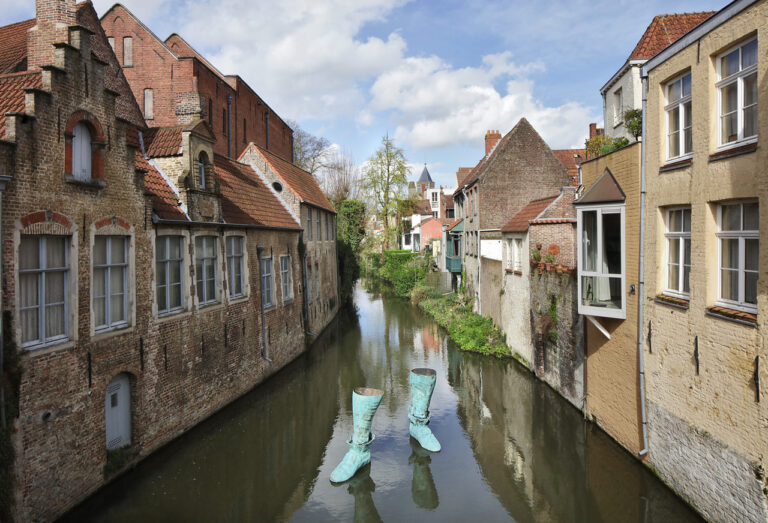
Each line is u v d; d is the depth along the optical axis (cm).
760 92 605
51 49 951
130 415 948
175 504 859
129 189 940
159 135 1231
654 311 851
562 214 1498
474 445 1119
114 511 828
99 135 864
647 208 877
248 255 1463
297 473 991
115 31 2609
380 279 4906
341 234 3472
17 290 701
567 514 831
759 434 606
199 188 1213
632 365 929
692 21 1549
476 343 1922
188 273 1137
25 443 705
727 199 669
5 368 678
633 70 1529
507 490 920
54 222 765
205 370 1198
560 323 1300
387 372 1706
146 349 980
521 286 1631
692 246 743
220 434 1155
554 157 2444
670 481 812
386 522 816
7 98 835
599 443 1034
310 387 1535
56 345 770
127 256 939
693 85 742
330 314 2675
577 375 1202
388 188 4941
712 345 696
